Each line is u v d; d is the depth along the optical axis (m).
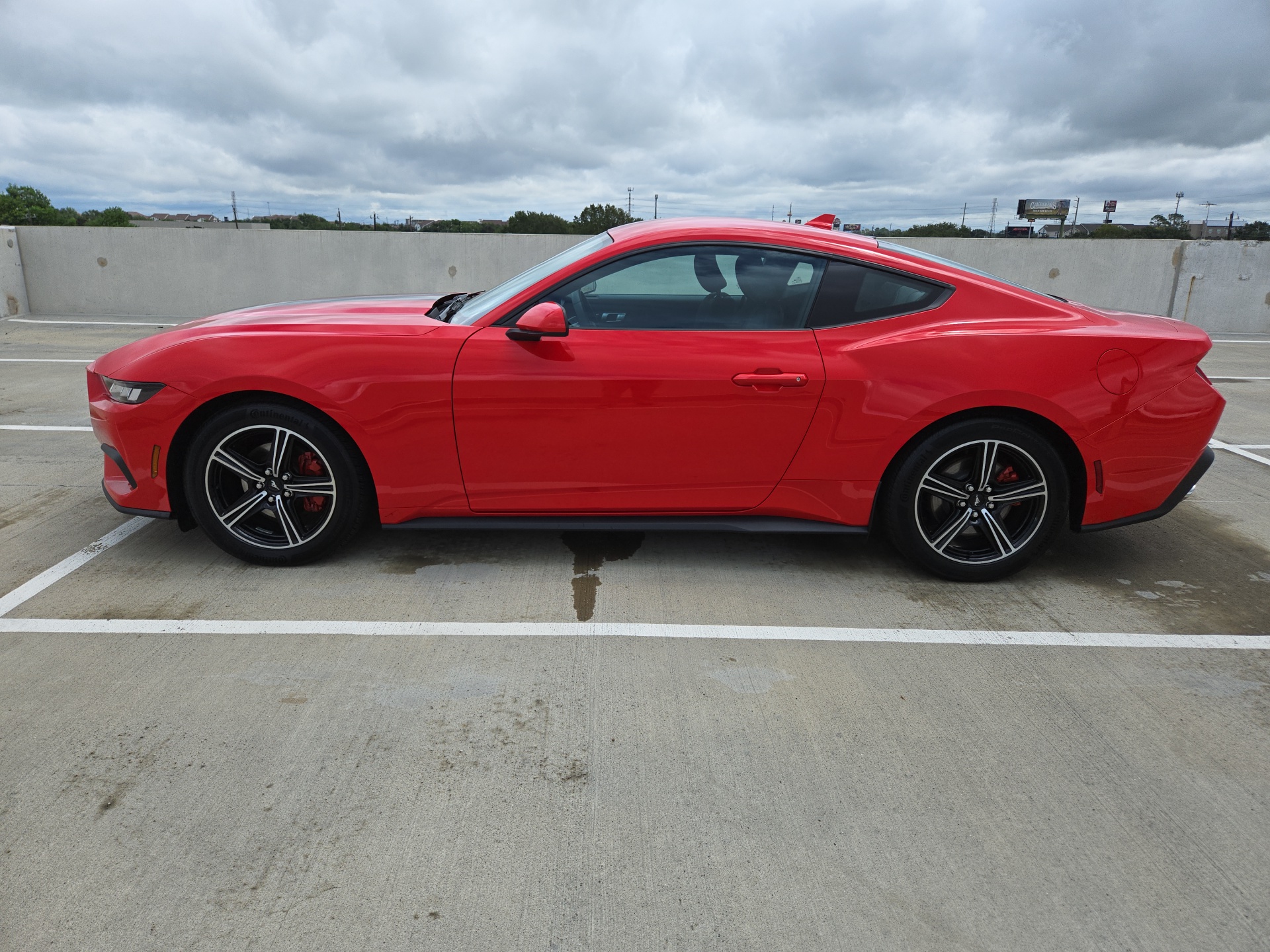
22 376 7.05
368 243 11.07
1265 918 1.63
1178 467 3.04
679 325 2.98
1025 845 1.80
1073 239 11.08
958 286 3.03
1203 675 2.55
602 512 3.09
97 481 4.18
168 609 2.81
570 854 1.74
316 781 1.96
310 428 2.95
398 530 3.40
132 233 11.00
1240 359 9.25
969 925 1.59
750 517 3.12
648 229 3.11
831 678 2.48
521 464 2.98
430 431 2.94
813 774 2.03
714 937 1.54
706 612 2.89
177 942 1.50
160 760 2.01
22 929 1.52
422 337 2.94
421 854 1.73
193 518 3.16
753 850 1.76
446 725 2.19
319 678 2.40
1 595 2.89
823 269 3.00
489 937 1.53
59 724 2.15
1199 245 11.01
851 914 1.60
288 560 3.14
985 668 2.56
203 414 2.99
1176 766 2.10
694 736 2.17
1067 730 2.24
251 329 3.02
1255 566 3.42
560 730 2.18
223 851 1.72
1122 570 3.35
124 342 9.16
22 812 1.83
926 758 2.10
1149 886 1.70
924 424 2.94
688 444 2.97
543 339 2.91
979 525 3.10
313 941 1.51
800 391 2.92
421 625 2.74
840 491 3.05
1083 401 2.92
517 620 2.79
